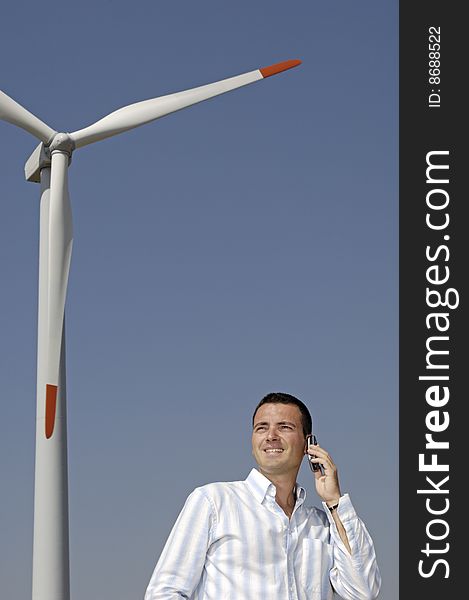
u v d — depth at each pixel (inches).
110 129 602.2
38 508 552.1
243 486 243.4
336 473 248.1
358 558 241.1
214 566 234.4
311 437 250.5
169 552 235.9
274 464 240.8
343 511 243.1
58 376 554.6
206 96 632.4
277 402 247.0
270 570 234.1
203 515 236.5
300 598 236.7
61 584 543.2
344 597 242.5
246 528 235.5
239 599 230.5
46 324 579.8
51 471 555.2
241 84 642.2
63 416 563.8
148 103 620.4
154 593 233.1
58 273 574.6
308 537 243.4
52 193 583.5
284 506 243.9
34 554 548.4
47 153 593.6
